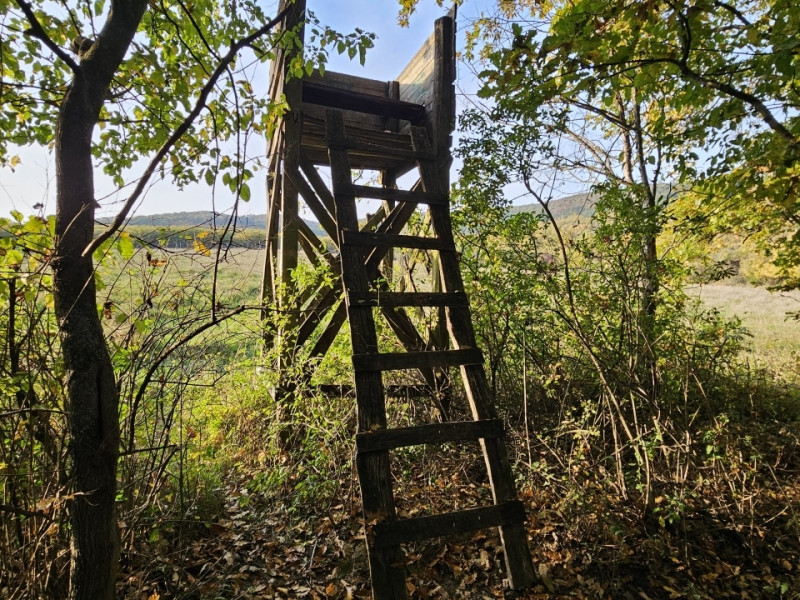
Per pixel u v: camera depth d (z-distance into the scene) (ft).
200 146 8.42
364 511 8.62
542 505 11.98
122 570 9.40
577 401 15.49
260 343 16.88
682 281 16.48
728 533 11.28
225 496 13.19
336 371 15.30
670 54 10.99
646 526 11.16
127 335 8.20
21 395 7.41
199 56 10.16
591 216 14.55
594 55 10.85
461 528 8.99
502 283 14.35
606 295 14.52
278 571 10.23
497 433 9.88
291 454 13.64
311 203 14.74
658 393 13.43
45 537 7.24
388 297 10.63
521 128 12.61
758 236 18.12
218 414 15.96
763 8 14.92
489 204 14.37
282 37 9.58
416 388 15.84
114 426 5.81
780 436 14.93
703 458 12.71
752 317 34.58
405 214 15.72
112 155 10.25
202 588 9.46
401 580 8.40
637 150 20.44
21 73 8.82
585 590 9.60
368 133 14.93
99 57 5.63
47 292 6.91
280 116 10.77
